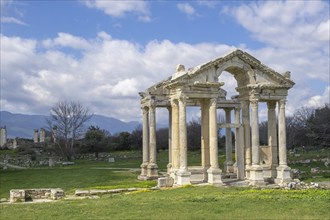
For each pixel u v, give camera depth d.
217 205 25.55
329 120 97.81
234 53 42.56
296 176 48.72
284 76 44.47
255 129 42.78
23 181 54.91
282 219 20.45
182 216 21.91
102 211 24.70
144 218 21.70
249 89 43.62
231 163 54.09
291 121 125.81
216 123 41.97
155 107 52.81
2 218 23.91
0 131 152.38
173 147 43.03
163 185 41.19
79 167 80.06
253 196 29.83
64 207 27.47
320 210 22.98
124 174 59.25
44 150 126.44
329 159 73.25
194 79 41.59
